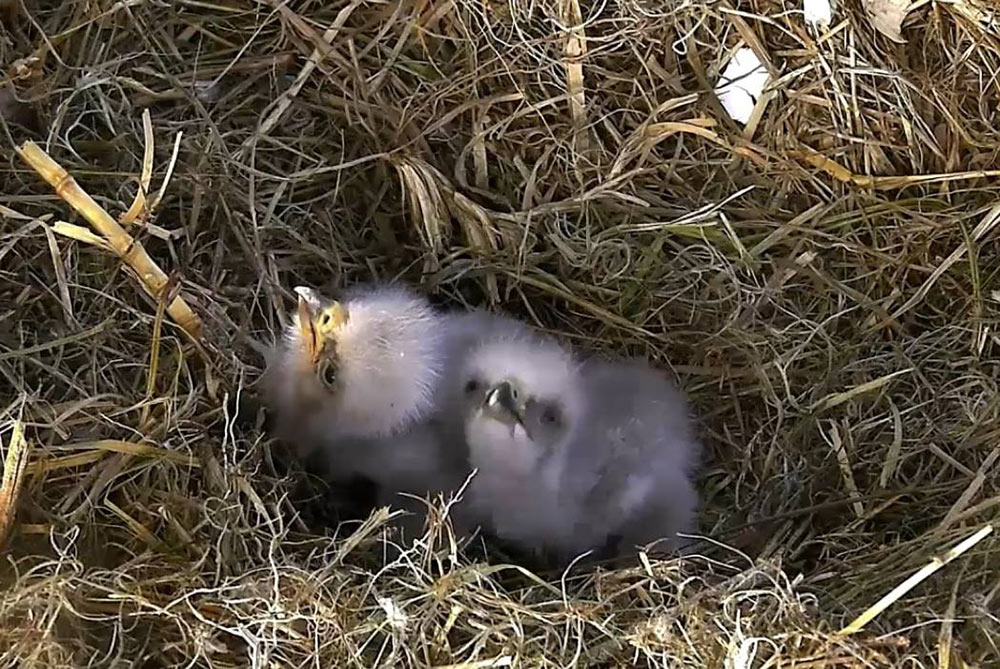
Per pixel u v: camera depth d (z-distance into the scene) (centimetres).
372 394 89
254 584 80
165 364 88
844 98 100
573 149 100
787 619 80
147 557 81
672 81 101
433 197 98
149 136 85
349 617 80
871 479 92
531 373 89
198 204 94
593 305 98
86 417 84
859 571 85
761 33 101
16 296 88
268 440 90
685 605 80
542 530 89
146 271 86
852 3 100
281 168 99
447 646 80
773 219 100
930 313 98
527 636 81
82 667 77
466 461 88
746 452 95
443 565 86
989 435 91
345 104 99
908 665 80
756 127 101
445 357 90
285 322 93
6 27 95
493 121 100
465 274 98
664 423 91
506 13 100
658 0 100
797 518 92
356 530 85
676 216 100
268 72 100
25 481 81
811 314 98
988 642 81
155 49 99
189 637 79
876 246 99
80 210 85
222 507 83
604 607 82
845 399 94
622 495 89
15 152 91
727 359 98
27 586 78
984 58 100
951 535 85
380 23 100
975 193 100
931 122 100
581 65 100
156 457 84
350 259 98
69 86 95
